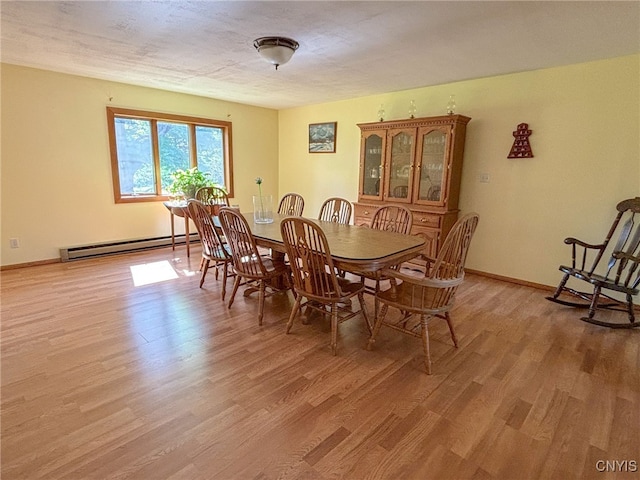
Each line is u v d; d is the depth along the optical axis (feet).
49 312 9.15
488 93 12.12
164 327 8.47
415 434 5.25
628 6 6.59
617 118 9.82
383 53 9.52
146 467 4.59
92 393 6.03
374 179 14.80
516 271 12.29
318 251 7.04
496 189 12.38
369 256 6.99
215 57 10.24
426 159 13.02
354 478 4.50
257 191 19.70
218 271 12.37
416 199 13.41
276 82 13.24
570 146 10.69
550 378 6.68
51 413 5.52
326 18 7.31
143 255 14.76
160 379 6.46
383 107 15.21
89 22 7.70
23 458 4.69
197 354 7.33
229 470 4.58
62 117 12.87
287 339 8.04
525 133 11.42
